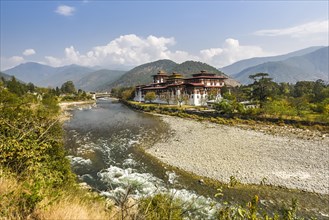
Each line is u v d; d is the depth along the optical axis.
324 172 18.95
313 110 51.22
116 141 31.55
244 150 25.38
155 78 120.06
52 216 4.63
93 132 38.31
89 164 21.86
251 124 43.78
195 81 89.88
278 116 45.81
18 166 7.23
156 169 20.38
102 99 166.38
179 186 16.73
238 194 15.41
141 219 5.13
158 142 30.36
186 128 40.97
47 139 9.55
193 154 24.08
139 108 79.25
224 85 90.12
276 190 16.06
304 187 16.47
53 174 8.39
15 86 85.38
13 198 4.82
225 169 19.66
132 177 18.47
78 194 7.39
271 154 23.86
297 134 34.34
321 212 13.56
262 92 62.62
